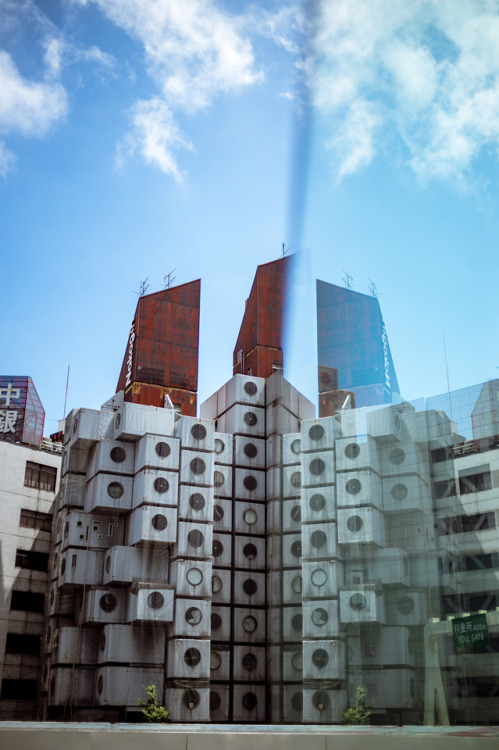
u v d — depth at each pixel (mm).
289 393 85688
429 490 45188
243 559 79188
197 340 101875
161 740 14625
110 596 71000
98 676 68875
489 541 41938
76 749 14297
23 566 75250
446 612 40500
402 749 14984
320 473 66688
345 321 91188
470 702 34438
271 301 98688
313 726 17766
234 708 73188
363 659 41562
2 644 71500
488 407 46875
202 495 76500
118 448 76062
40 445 83000
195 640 70812
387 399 87250
